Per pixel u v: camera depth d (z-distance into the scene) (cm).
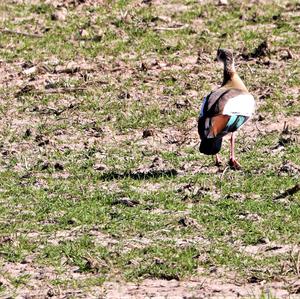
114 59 2372
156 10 2689
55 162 1734
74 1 2772
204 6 2714
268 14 2652
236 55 2358
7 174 1678
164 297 1191
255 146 1784
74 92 2150
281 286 1220
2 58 2394
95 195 1557
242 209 1477
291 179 1592
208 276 1260
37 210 1509
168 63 2331
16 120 1995
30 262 1327
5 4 2769
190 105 2036
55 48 2450
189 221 1429
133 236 1402
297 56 2338
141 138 1864
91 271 1288
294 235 1379
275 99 2055
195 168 1675
